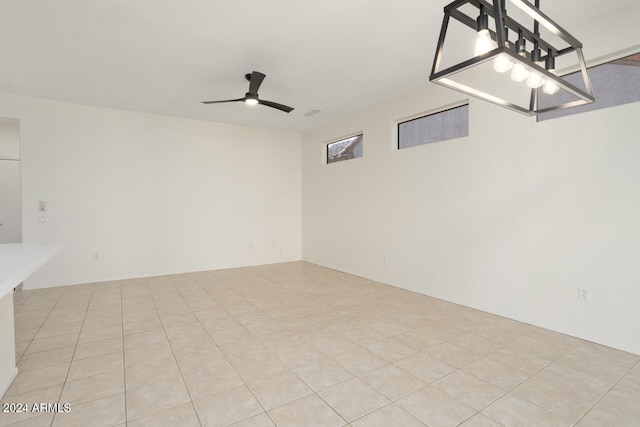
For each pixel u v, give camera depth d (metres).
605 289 2.56
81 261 4.68
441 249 3.86
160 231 5.25
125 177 4.96
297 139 6.64
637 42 2.40
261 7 2.43
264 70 3.54
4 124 5.33
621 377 2.11
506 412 1.76
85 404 1.82
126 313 3.37
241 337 2.76
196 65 3.41
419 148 4.12
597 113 2.59
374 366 2.26
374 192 4.84
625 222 2.46
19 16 2.52
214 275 5.23
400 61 3.34
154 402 1.84
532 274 3.01
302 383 2.05
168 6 2.41
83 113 4.66
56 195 4.51
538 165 2.95
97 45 2.98
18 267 1.56
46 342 2.63
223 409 1.79
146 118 5.11
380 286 4.51
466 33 2.80
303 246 6.66
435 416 1.73
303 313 3.38
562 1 2.39
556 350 2.50
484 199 3.39
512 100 3.13
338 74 3.67
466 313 3.36
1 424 1.64
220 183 5.77
